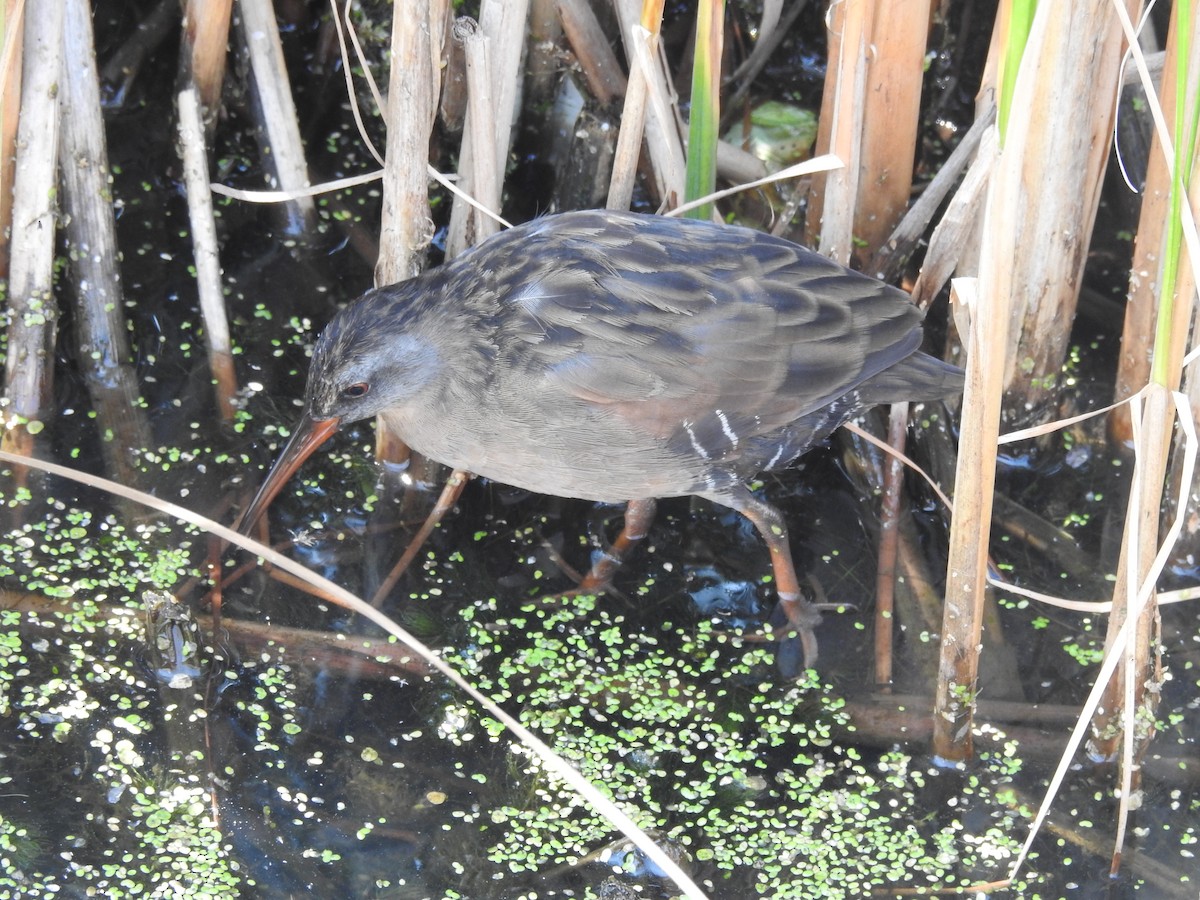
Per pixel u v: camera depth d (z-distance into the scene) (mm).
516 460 7164
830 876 6457
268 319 8836
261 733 6867
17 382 7961
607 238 7000
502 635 7445
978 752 7023
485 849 6477
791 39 9992
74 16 7730
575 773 5145
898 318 7035
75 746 6688
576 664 7328
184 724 6852
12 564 7414
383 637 7375
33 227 7699
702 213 7781
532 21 9055
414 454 8164
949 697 6820
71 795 6496
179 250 9062
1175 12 6941
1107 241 9438
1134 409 5688
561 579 7785
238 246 9148
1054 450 8586
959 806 6820
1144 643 6477
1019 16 5023
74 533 7605
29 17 7293
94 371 8336
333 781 6711
